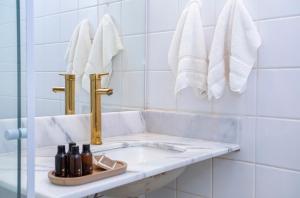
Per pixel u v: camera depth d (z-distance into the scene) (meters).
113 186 0.79
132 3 1.55
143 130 1.56
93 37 1.41
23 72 0.68
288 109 1.16
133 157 1.29
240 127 1.27
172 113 1.46
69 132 1.26
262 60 1.21
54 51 1.26
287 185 1.17
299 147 1.13
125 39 1.53
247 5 1.24
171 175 1.10
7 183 0.71
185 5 1.41
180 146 1.23
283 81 1.16
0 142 0.73
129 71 1.55
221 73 1.23
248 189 1.27
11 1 0.68
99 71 1.42
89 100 1.36
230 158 1.31
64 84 1.28
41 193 0.71
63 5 1.29
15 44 0.69
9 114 0.70
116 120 1.45
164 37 1.50
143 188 1.03
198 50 1.30
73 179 0.76
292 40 1.14
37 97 1.19
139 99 1.58
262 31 1.21
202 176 1.40
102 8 1.45
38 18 1.20
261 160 1.23
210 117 1.34
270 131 1.20
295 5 1.13
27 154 0.68
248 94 1.25
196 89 1.34
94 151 1.18
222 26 1.23
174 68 1.38
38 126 1.17
